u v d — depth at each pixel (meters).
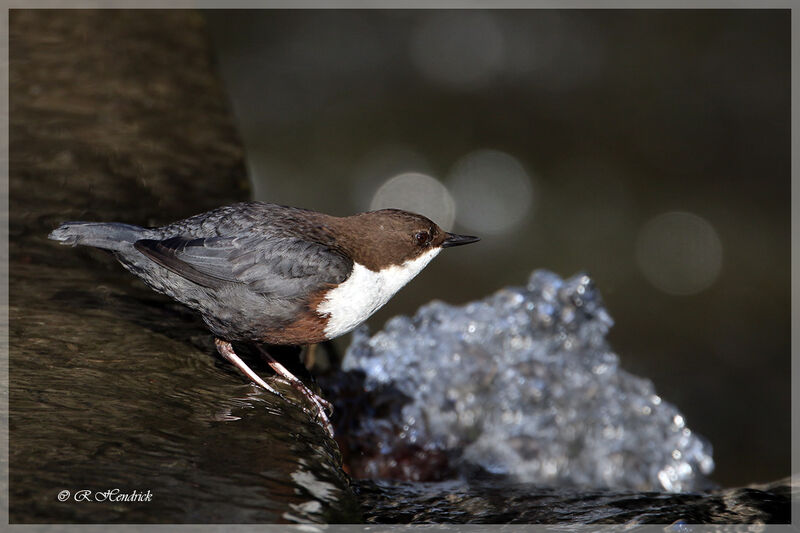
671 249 16.97
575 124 18.28
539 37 18.92
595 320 10.15
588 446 9.54
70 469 5.02
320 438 5.99
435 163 18.00
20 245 8.36
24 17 13.57
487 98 18.56
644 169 17.84
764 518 6.45
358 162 18.08
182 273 6.97
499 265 16.88
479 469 9.01
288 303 7.09
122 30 13.82
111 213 9.05
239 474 5.24
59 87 11.80
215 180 10.25
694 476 9.52
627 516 6.65
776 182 17.77
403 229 7.71
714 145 18.05
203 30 14.72
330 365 9.47
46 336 6.84
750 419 14.52
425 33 19.23
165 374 6.56
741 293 16.33
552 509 6.96
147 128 11.19
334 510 5.04
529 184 17.67
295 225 7.39
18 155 10.04
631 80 18.61
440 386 9.56
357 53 19.12
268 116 18.47
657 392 14.86
